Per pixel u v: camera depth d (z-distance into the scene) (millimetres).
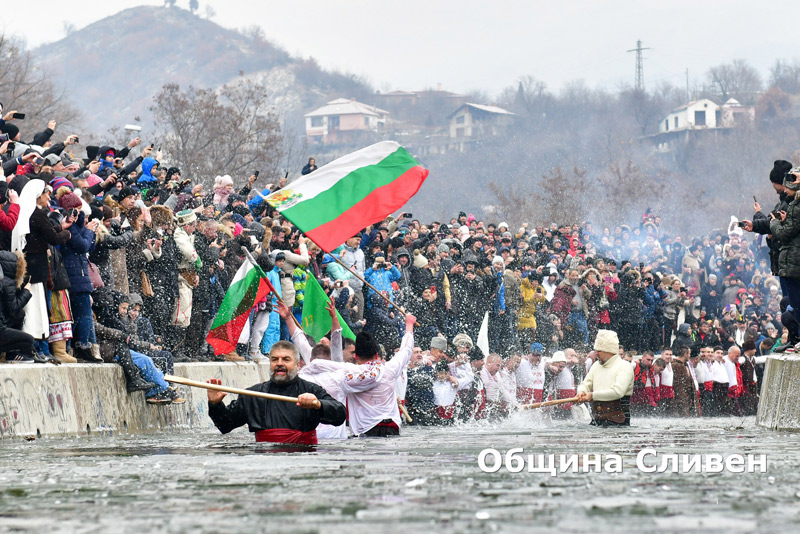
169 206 24531
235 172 89125
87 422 19094
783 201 20172
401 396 25156
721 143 176375
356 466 10594
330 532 6258
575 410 33375
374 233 31656
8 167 19422
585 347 38469
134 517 7004
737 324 46531
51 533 6352
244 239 25781
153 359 22375
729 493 8148
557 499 7766
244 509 7301
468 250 35031
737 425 23578
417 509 7238
